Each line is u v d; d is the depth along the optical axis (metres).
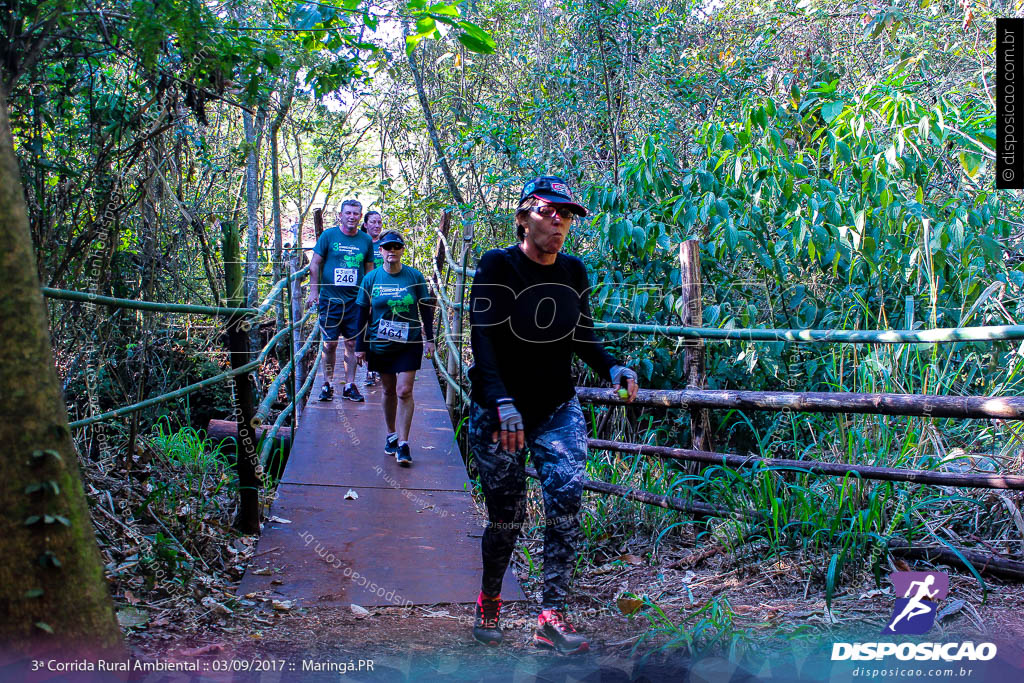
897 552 3.53
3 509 2.09
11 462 2.10
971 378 4.66
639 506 4.47
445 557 4.29
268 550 4.25
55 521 2.14
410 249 13.15
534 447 3.26
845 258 5.26
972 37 6.64
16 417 2.10
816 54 8.38
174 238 6.66
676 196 6.01
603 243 6.00
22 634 2.10
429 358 9.27
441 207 12.27
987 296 4.23
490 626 3.24
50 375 2.18
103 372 5.84
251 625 3.35
